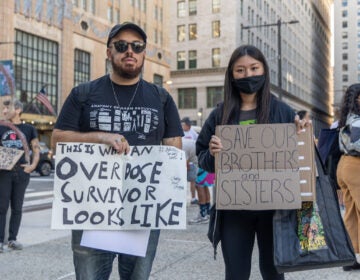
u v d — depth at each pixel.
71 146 2.67
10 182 5.65
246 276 2.87
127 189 2.68
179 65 64.06
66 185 2.65
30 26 37.81
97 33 45.59
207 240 6.34
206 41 62.03
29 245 5.96
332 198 2.80
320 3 116.44
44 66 39.78
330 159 5.00
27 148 5.73
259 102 2.94
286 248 2.67
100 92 2.73
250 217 2.88
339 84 146.00
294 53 86.38
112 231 2.66
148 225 2.66
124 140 2.62
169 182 2.70
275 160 2.82
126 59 2.65
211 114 3.13
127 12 50.75
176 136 2.87
